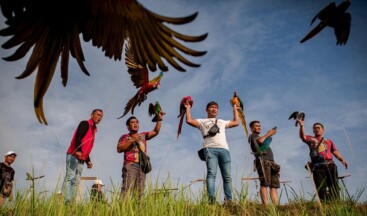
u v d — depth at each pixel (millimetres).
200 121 6266
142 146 5773
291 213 5133
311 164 6582
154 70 1255
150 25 1292
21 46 1348
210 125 6184
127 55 4809
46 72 1374
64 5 1393
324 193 6250
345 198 4941
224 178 5996
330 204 5027
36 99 1346
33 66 1360
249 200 4977
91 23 1412
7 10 1356
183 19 1216
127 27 1341
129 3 1349
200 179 4875
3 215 4441
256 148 6211
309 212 4996
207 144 6102
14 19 1356
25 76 1345
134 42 1315
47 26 1396
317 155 6480
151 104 5961
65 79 1396
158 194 4668
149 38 1283
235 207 4801
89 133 5910
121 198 4625
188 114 6230
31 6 1378
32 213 4254
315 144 6609
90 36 1413
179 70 1228
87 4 1401
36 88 1352
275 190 6207
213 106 6344
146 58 1270
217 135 6098
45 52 1378
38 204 4469
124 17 1353
